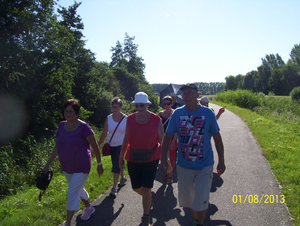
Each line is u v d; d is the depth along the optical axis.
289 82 79.50
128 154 3.39
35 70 11.53
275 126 10.98
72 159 3.05
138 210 3.66
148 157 3.18
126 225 3.23
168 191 4.41
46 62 12.31
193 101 2.84
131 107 21.20
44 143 8.81
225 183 4.57
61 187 4.70
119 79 34.97
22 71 11.25
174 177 5.15
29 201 4.12
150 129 3.25
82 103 18.78
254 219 3.24
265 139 8.19
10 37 11.67
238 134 9.65
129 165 3.37
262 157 6.25
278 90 82.38
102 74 26.81
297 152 6.30
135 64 49.94
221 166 2.85
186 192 2.94
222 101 37.66
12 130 10.57
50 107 12.38
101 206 3.82
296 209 3.37
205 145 2.82
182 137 2.87
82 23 21.11
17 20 11.75
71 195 2.96
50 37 12.38
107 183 4.77
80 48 20.56
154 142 3.30
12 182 5.91
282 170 5.02
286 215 3.29
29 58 11.27
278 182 4.48
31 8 12.44
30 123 11.47
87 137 3.15
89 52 21.16
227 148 7.39
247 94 27.66
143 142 3.24
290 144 7.25
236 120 14.15
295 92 41.00
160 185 4.73
